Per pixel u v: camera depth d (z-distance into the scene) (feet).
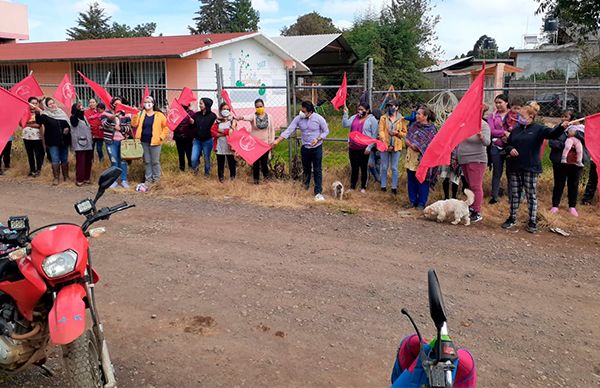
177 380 13.76
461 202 27.09
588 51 79.20
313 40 95.20
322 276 20.42
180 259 22.08
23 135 38.40
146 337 15.92
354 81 97.35
